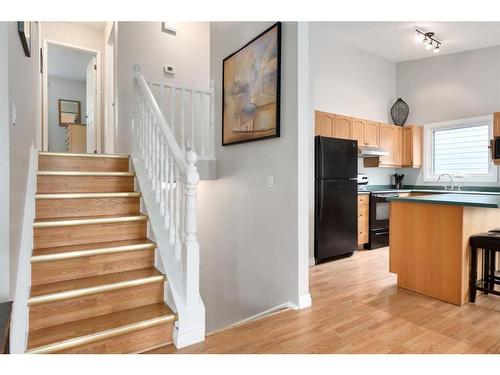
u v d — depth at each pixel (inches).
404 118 238.2
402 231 120.2
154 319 78.4
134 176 125.4
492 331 84.6
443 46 205.5
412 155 229.1
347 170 169.8
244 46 128.3
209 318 154.3
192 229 83.0
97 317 80.0
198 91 150.2
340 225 165.8
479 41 195.3
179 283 85.9
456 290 103.3
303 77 104.3
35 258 82.1
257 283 121.8
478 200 104.9
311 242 156.8
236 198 135.6
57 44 201.5
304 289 103.3
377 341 79.0
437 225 108.9
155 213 107.7
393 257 123.5
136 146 133.4
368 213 193.2
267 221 116.6
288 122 106.7
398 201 121.0
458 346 76.6
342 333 83.4
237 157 135.3
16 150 76.2
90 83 227.3
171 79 182.5
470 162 213.3
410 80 239.6
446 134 225.3
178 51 185.2
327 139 160.7
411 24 177.3
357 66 219.0
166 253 95.4
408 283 118.0
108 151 198.4
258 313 120.7
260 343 78.3
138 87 132.0
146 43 175.8
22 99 87.2
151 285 88.7
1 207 63.3
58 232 94.9
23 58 89.0
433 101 227.9
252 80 123.1
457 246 103.3
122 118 169.3
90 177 117.3
